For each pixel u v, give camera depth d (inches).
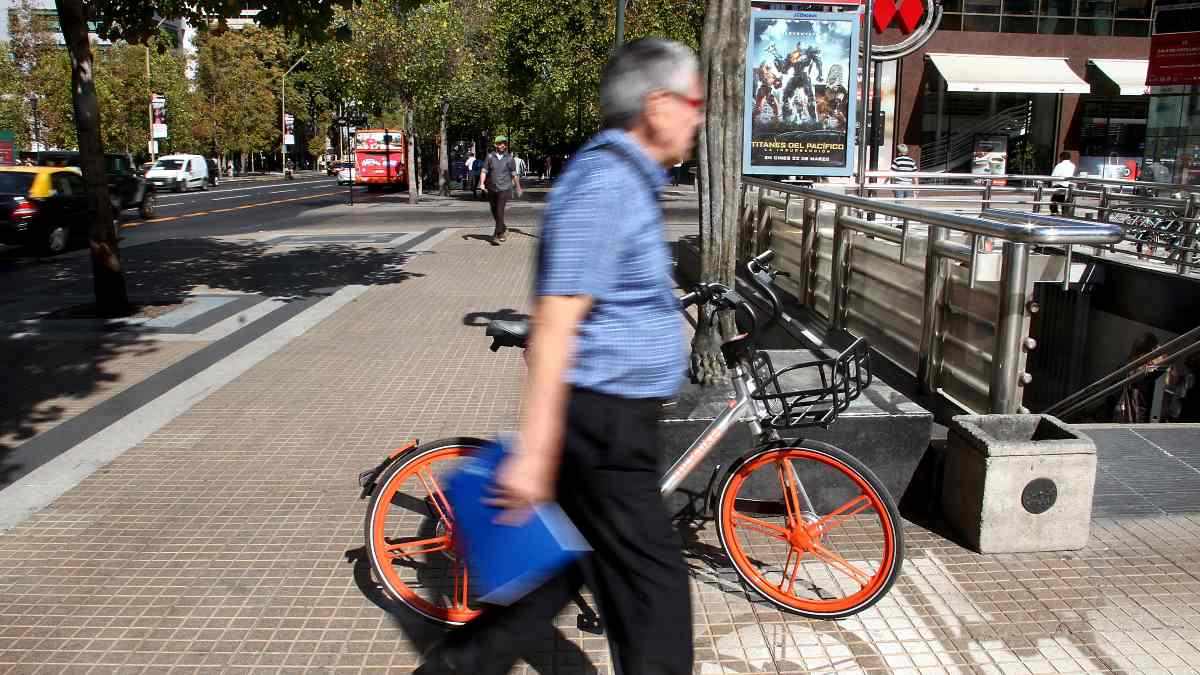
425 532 148.3
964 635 134.3
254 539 168.9
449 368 299.0
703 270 192.2
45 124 1690.5
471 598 136.8
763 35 478.9
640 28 1072.8
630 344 88.4
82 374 294.0
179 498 189.0
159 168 1756.9
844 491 159.0
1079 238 174.7
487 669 94.7
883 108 1273.4
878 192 585.6
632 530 91.1
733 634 134.9
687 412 163.9
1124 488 184.4
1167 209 516.4
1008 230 180.1
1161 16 627.5
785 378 190.1
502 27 1274.6
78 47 379.2
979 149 1311.5
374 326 370.3
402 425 239.3
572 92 1208.8
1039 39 1289.4
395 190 1777.8
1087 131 1321.4
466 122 1705.2
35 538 169.8
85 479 200.1
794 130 487.2
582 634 133.7
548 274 83.0
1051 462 157.1
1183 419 429.7
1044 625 136.9
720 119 189.2
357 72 1234.0
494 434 231.1
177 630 136.8
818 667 126.5
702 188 190.1
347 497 189.2
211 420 243.6
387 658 129.3
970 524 160.7
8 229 663.8
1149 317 469.7
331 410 252.5
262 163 3203.7
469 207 1157.1
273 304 422.6
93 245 391.9
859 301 287.4
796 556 142.0
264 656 129.9
